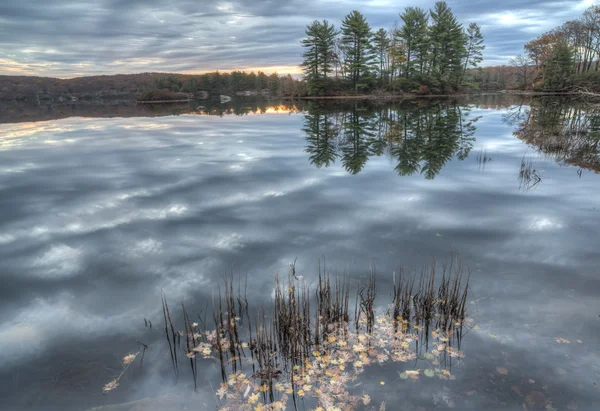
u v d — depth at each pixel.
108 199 10.53
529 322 4.77
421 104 51.34
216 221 8.70
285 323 4.68
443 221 8.35
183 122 33.56
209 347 4.57
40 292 5.84
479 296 5.38
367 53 76.12
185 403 3.70
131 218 8.98
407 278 5.94
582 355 4.16
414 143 19.64
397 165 14.45
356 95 77.50
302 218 8.79
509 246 6.95
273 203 9.95
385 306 5.27
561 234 7.41
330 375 4.05
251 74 125.06
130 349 4.55
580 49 71.19
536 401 3.58
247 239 7.64
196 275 6.25
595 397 3.61
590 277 5.75
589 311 4.93
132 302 5.55
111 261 6.80
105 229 8.32
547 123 25.73
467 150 17.20
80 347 4.59
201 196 10.68
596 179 11.48
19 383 4.01
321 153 17.20
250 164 14.89
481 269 6.14
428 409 3.54
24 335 4.83
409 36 72.88
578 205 9.14
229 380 4.00
